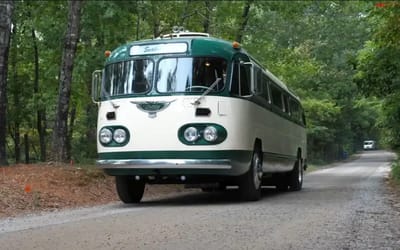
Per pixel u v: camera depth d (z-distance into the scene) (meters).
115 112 11.26
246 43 25.91
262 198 13.44
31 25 20.81
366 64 18.41
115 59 11.69
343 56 53.38
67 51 15.88
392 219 8.70
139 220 8.60
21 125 28.09
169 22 22.08
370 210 9.95
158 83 11.12
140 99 11.07
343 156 71.31
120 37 18.80
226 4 22.91
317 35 52.50
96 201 12.51
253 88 11.55
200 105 10.84
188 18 23.17
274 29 27.31
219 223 8.17
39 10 20.66
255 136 12.30
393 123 23.33
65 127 15.94
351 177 27.97
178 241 6.69
